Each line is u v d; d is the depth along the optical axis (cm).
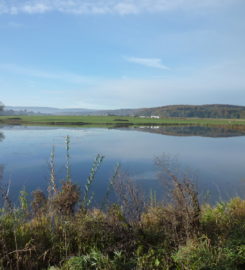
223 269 330
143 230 420
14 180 945
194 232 400
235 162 1417
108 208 477
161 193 737
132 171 1105
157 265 340
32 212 472
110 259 350
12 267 341
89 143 2177
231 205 560
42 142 2178
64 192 461
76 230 408
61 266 343
